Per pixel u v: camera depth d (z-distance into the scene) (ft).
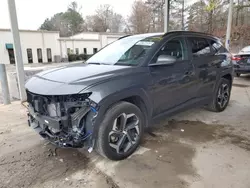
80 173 7.98
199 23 95.91
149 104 9.48
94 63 10.77
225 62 14.20
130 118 8.92
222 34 81.97
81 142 7.64
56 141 7.96
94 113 7.53
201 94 12.66
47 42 96.43
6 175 7.92
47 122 7.84
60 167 8.38
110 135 8.12
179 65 10.75
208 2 86.12
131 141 9.04
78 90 7.32
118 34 117.29
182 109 11.52
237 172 7.86
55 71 9.37
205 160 8.68
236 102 17.26
